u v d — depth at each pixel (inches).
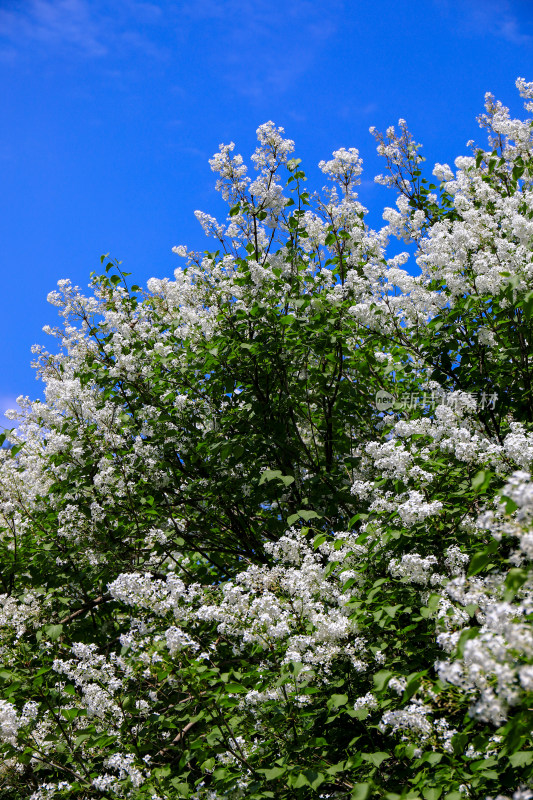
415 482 191.6
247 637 167.9
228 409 282.7
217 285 276.4
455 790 130.8
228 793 162.2
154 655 163.9
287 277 282.7
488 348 247.4
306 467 284.7
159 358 277.7
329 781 155.5
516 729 97.3
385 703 152.4
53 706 202.1
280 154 305.1
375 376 275.1
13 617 243.1
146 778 175.3
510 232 245.9
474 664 100.3
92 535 266.2
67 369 313.4
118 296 300.5
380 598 173.6
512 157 323.3
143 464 269.9
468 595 132.2
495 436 225.8
